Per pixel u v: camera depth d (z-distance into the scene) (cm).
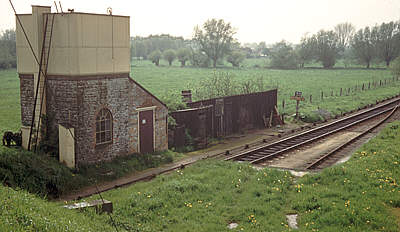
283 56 11512
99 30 1758
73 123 1700
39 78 1731
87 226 928
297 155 2061
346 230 1004
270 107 3200
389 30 11119
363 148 2041
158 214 1180
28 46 1783
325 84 6788
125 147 1941
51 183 1436
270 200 1277
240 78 7081
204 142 2417
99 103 1786
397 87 5991
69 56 1673
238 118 2844
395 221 1058
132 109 1961
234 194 1367
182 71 10125
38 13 1722
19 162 1411
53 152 1728
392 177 1438
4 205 830
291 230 1021
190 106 2431
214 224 1090
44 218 824
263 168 1752
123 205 1229
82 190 1520
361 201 1188
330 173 1487
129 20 1914
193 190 1393
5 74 7762
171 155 2106
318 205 1190
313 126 3056
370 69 11050
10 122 3061
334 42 11700
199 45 12094
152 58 13462
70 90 1691
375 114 3378
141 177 1703
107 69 1809
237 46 12850
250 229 1050
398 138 2238
